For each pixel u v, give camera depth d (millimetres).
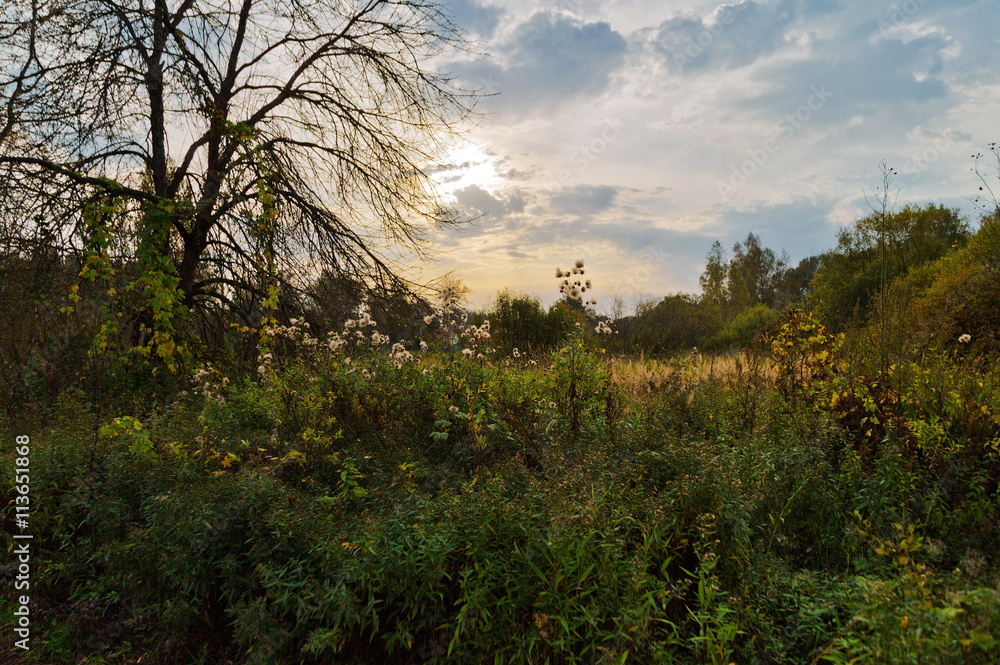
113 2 8773
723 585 3186
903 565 2854
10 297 8266
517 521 3340
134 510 4410
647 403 6684
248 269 10602
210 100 9602
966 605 2393
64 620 3836
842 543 3699
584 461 4375
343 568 3336
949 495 4051
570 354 6664
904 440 4605
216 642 3561
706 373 8617
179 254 10375
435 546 3215
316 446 5379
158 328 8398
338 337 8242
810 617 2873
